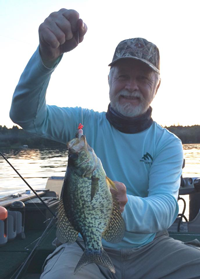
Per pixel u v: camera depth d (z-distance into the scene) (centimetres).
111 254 71
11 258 96
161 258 71
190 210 146
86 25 56
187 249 71
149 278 70
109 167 77
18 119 68
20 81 63
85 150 56
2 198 135
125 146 78
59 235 57
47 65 60
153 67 76
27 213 128
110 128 79
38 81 62
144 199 67
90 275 63
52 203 135
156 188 74
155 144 79
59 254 70
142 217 64
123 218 62
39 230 127
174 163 78
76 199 56
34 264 99
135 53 76
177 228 130
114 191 58
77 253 68
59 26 53
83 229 56
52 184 173
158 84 87
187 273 67
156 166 77
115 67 79
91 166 55
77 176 56
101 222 56
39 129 73
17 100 65
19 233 115
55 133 78
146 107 79
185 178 139
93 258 55
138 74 77
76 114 81
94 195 55
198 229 129
